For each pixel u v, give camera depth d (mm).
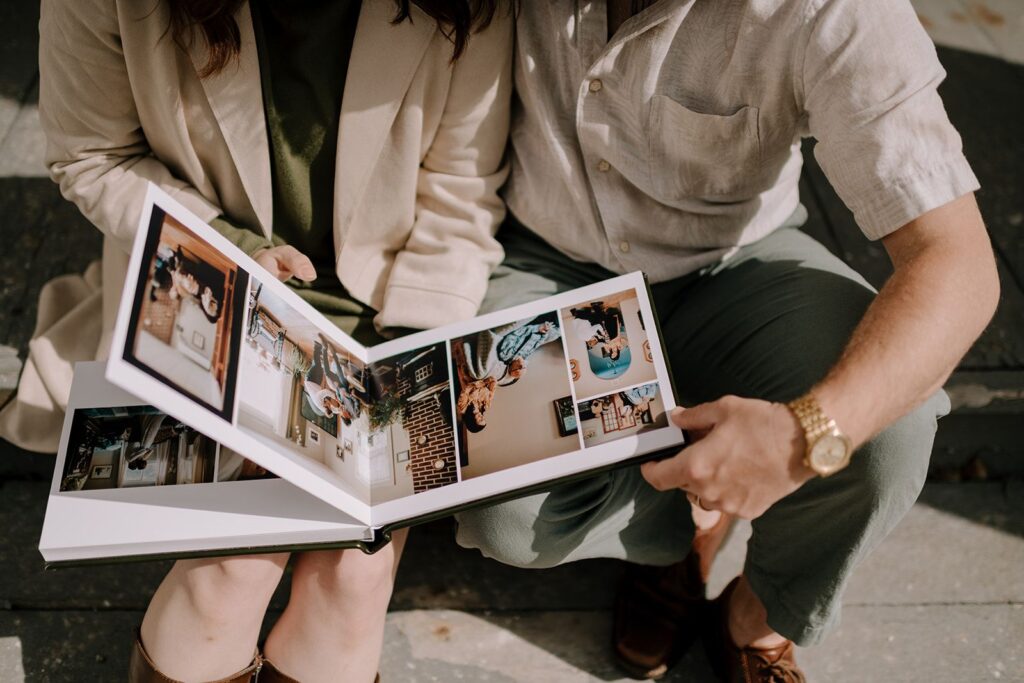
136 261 1017
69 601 1651
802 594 1388
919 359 1060
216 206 1430
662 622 1623
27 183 2059
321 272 1508
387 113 1332
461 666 1620
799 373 1305
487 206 1494
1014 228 2076
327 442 1183
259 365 1143
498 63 1362
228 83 1297
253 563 1214
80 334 1659
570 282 1529
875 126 1138
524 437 1209
